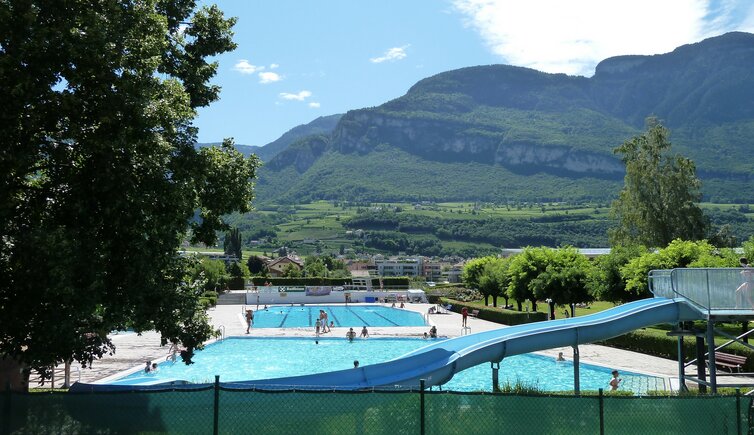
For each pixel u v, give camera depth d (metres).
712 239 59.88
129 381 24.02
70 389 12.39
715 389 18.53
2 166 10.78
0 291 11.27
